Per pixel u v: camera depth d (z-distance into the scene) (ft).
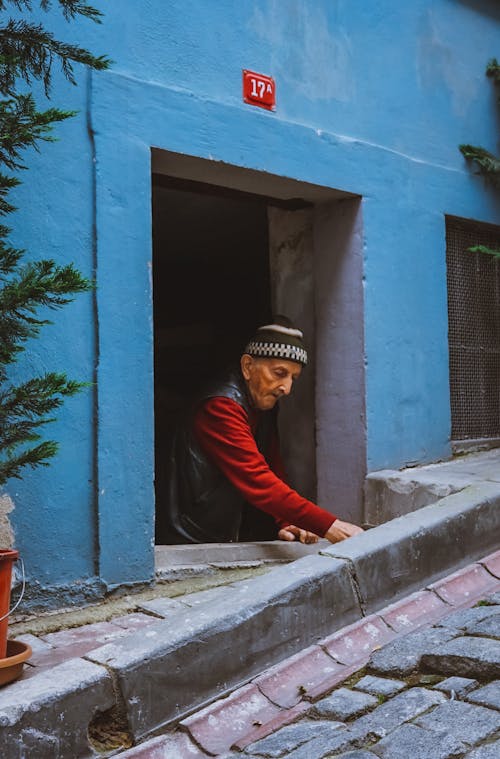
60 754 7.95
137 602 12.24
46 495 11.80
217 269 27.61
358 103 16.96
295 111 15.70
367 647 10.52
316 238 17.37
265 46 15.24
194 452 15.26
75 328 12.23
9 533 11.46
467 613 11.03
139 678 8.59
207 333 28.86
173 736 8.61
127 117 12.97
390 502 15.89
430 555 12.35
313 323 17.54
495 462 18.04
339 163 16.29
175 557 13.70
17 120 8.59
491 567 12.98
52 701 7.94
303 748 8.02
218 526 15.37
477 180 19.54
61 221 12.19
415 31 18.38
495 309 20.43
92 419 12.33
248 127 14.69
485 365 20.01
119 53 13.07
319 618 10.59
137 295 12.91
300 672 9.83
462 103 19.42
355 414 16.60
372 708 8.85
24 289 8.36
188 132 13.78
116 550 12.43
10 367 11.55
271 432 16.35
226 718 8.93
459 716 8.18
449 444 18.33
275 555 14.58
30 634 10.89
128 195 12.91
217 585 13.14
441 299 18.35
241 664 9.57
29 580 11.57
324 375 17.15
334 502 16.88
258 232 22.68
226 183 15.60
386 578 11.59
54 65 12.24
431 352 18.01
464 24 19.65
